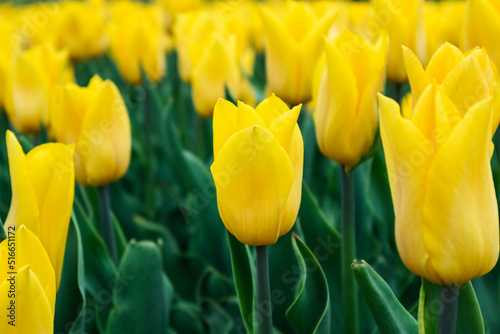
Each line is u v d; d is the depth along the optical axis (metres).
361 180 0.59
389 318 0.39
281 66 0.55
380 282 0.40
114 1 1.65
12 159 0.36
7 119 0.89
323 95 0.45
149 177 0.81
